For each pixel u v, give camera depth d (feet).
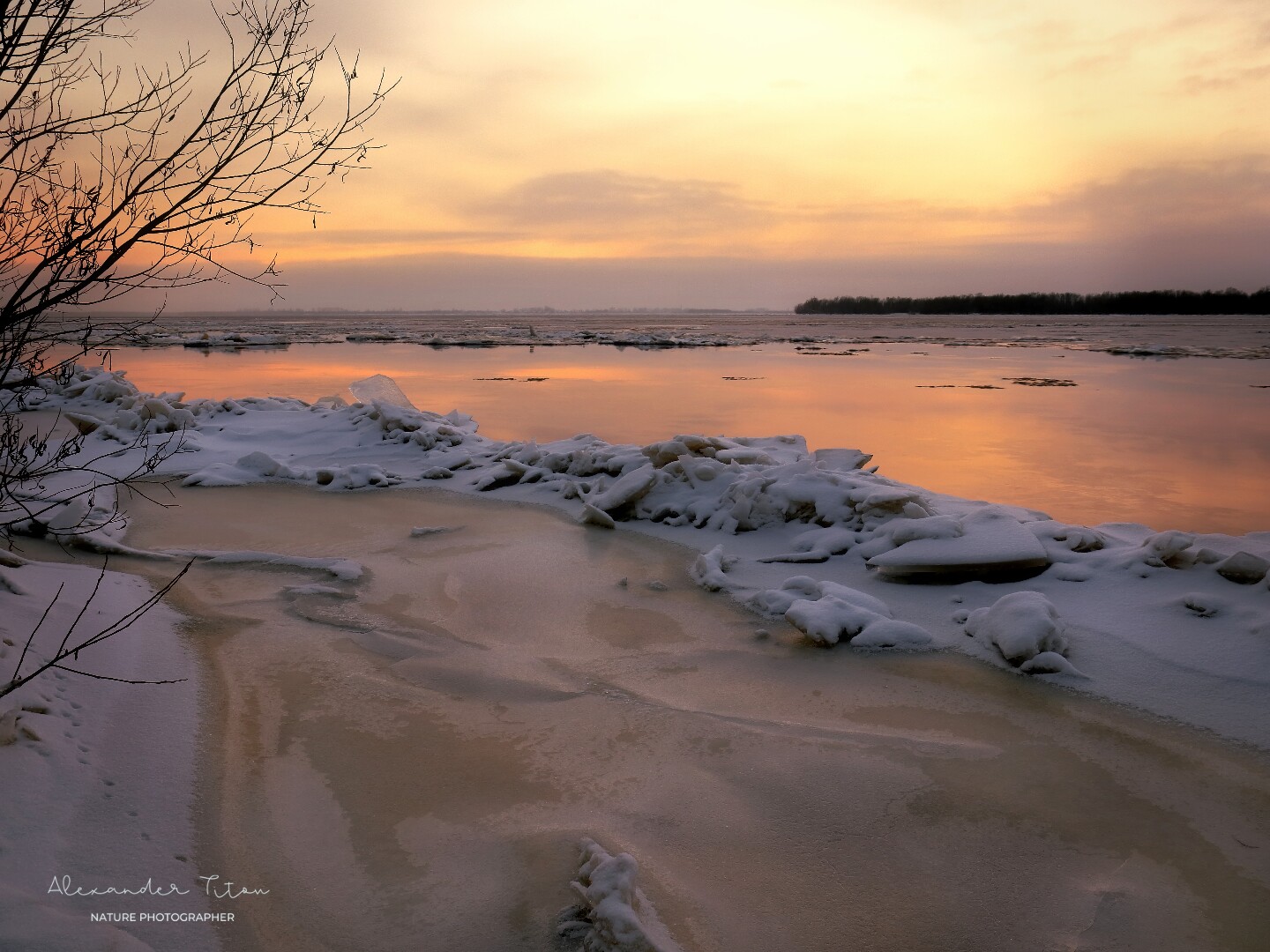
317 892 9.39
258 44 10.71
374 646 15.96
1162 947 8.68
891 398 71.15
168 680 13.85
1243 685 13.89
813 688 14.51
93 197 10.27
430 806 11.00
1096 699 13.98
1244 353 138.92
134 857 9.54
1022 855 10.11
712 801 11.14
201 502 26.66
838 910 9.17
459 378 87.97
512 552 21.81
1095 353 144.36
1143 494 34.04
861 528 22.45
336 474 29.25
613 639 16.52
